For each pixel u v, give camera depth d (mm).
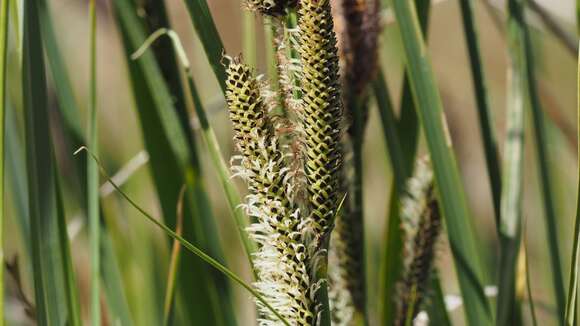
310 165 378
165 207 461
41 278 400
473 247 431
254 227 380
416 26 427
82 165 446
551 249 458
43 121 401
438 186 429
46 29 453
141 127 457
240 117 375
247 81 375
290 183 381
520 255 442
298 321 381
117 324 449
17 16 405
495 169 447
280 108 385
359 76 425
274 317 383
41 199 403
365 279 434
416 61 428
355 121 426
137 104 456
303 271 378
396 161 449
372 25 426
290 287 379
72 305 411
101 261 447
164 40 451
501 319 433
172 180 460
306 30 375
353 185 428
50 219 405
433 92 428
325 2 375
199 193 462
